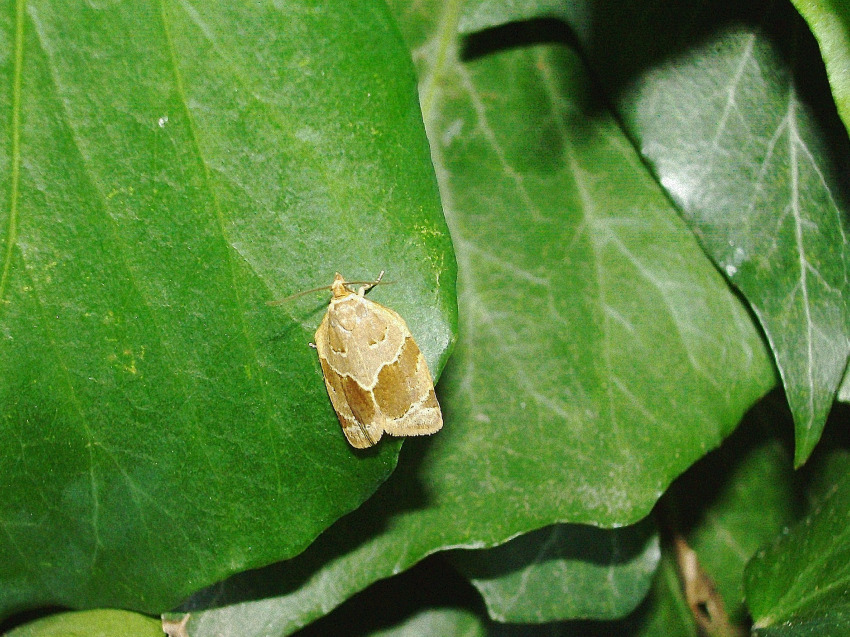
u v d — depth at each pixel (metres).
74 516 0.05
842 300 0.05
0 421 0.05
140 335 0.05
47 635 0.05
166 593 0.05
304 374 0.05
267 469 0.05
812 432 0.05
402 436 0.05
